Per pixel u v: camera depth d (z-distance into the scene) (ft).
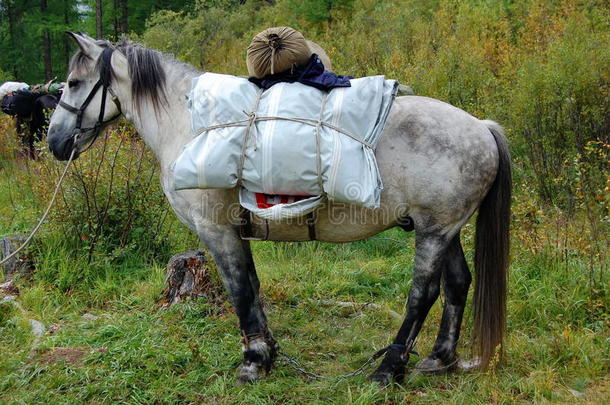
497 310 10.07
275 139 9.00
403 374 10.43
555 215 16.08
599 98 20.07
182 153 9.53
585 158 18.79
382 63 27.76
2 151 27.37
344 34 36.19
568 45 21.03
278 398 10.02
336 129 9.07
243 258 10.57
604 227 15.30
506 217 9.98
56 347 11.83
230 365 11.05
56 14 55.16
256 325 10.73
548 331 12.44
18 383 10.44
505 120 21.81
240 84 9.64
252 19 49.26
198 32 44.42
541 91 20.25
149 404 9.83
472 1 36.04
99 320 13.23
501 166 9.87
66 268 15.14
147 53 10.80
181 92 10.68
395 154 9.36
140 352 11.34
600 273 13.50
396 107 9.61
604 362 10.85
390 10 37.29
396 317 13.42
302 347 12.20
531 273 14.62
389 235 19.29
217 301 13.85
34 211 18.33
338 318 13.83
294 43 9.48
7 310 13.44
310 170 8.97
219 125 9.40
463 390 10.12
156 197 16.67
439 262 9.78
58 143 11.36
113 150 16.25
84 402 9.96
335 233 10.07
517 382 10.17
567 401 9.71
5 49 57.21
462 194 9.45
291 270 16.34
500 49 28.19
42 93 22.74
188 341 12.08
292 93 9.30
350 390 10.09
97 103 11.21
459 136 9.43
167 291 14.12
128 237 16.56
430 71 23.82
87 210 16.11
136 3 59.06
